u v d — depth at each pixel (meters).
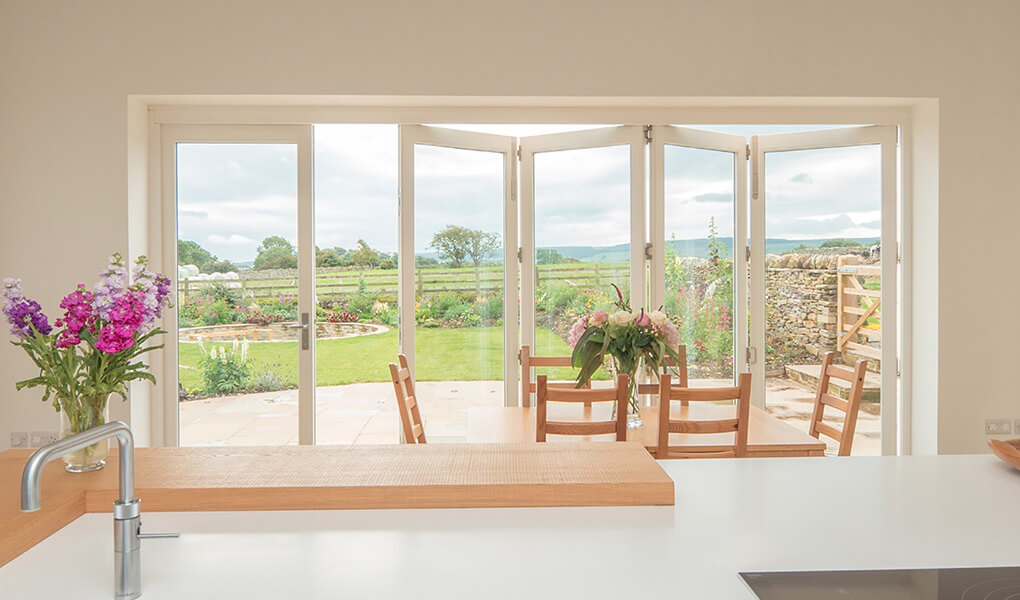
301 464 1.57
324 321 9.66
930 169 4.42
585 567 1.13
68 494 1.38
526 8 4.23
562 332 4.79
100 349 1.54
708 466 1.76
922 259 4.52
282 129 4.47
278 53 4.17
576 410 3.51
